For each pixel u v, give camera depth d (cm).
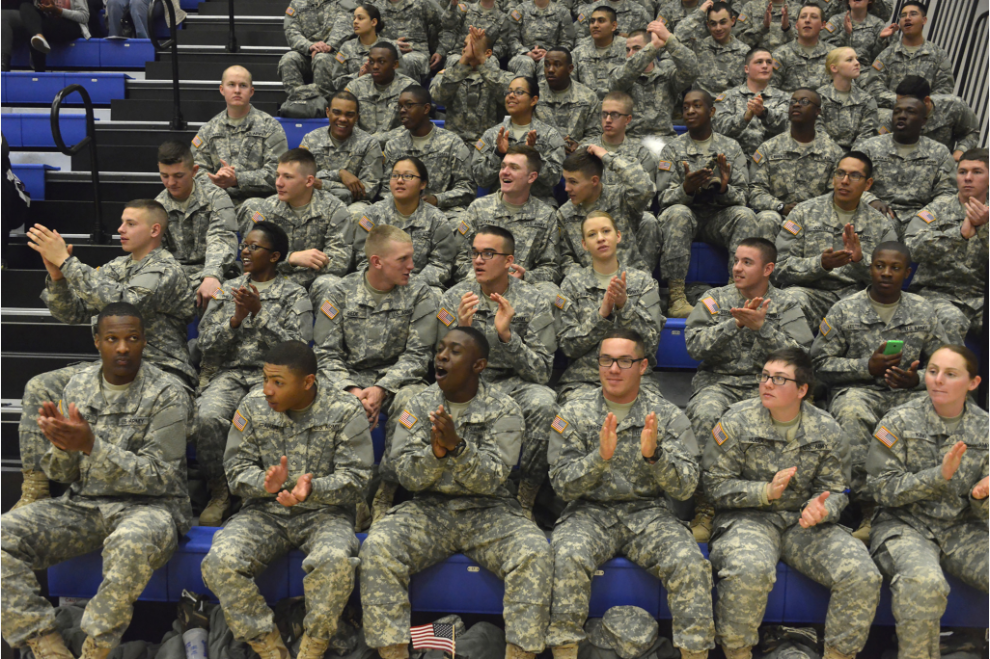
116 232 518
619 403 335
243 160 525
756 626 301
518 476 376
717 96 625
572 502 336
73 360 426
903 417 332
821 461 325
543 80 600
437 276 445
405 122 527
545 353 388
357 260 466
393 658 301
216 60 683
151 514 309
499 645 319
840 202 456
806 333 398
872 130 583
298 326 395
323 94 637
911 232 459
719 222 491
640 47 592
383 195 534
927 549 311
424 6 668
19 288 468
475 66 577
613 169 452
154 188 539
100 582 326
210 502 362
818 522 312
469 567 324
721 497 326
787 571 322
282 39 714
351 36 656
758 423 330
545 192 522
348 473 321
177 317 400
